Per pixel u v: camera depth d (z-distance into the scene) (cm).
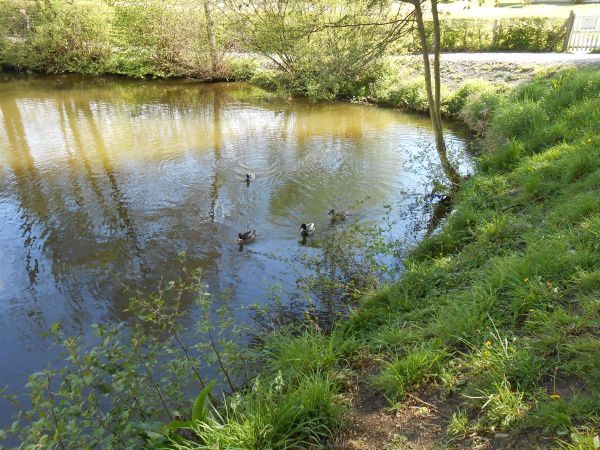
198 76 2717
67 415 395
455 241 796
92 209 1136
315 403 409
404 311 609
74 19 2841
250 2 2077
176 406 487
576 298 474
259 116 1941
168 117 1947
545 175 875
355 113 1936
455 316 514
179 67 2714
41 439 357
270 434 376
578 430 324
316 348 511
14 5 3058
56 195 1218
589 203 648
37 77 2897
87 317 762
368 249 775
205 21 2614
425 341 497
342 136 1625
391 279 731
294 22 1355
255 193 1196
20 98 2342
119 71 2853
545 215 720
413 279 672
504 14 3031
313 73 1405
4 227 1060
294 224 1032
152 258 921
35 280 866
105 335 528
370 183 1223
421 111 1866
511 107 1296
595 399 343
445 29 2388
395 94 1991
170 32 2661
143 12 2673
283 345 538
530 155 1036
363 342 541
